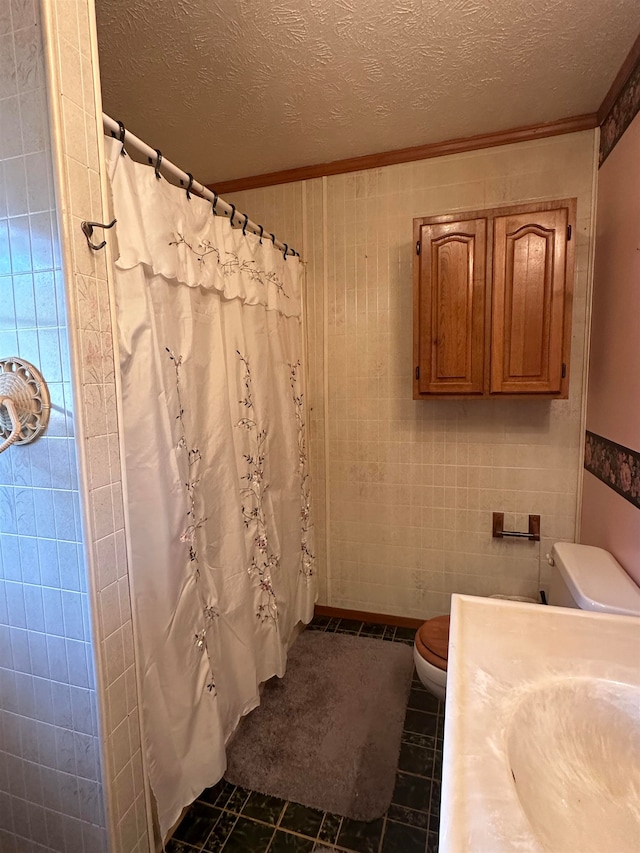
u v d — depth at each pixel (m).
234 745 1.57
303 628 2.30
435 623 1.60
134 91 1.55
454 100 1.66
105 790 1.00
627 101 1.48
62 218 0.87
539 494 2.04
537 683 0.80
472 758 0.64
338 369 2.27
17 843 1.12
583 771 0.74
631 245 1.44
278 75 1.49
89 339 0.93
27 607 1.02
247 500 1.63
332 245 2.21
